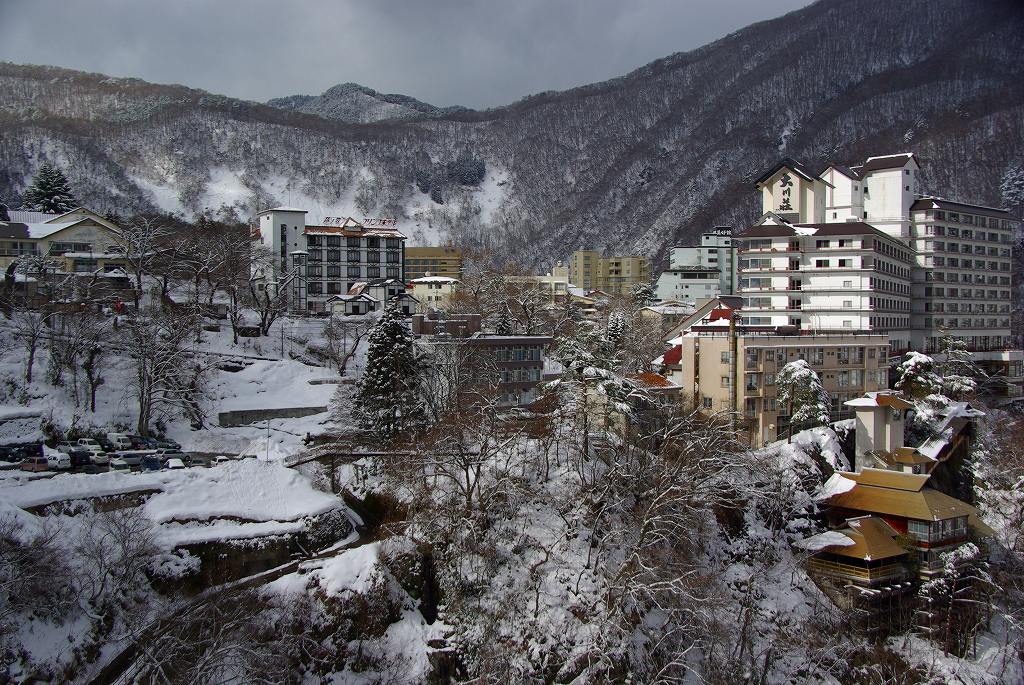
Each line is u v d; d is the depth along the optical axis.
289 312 147.38
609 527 69.06
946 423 94.12
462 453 69.44
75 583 53.53
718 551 74.44
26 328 93.69
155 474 64.81
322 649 57.44
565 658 59.78
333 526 67.56
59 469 69.94
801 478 82.88
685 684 60.78
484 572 65.31
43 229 141.50
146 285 131.62
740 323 127.81
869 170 146.50
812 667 64.62
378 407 81.00
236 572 60.91
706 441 73.56
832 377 99.12
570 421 80.12
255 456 76.88
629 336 126.19
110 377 92.75
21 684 47.97
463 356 91.38
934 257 143.88
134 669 49.59
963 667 67.62
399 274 180.62
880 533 76.31
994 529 88.56
